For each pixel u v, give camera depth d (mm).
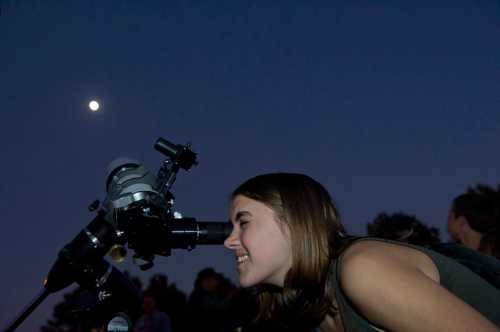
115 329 1764
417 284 1079
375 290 1101
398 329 1097
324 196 1401
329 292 1331
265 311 1595
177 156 1862
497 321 1185
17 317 1841
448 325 1042
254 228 1355
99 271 1775
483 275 1277
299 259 1315
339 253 1278
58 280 1780
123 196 1760
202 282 4793
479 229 2588
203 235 1737
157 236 1718
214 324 4520
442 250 1372
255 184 1396
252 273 1361
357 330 1215
